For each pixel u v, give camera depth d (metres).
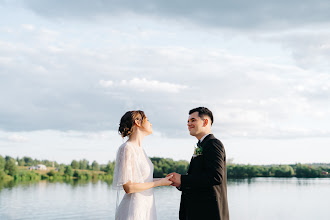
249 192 59.09
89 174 156.25
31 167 187.62
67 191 64.00
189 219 4.58
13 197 50.91
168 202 42.56
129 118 4.79
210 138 4.71
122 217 4.59
